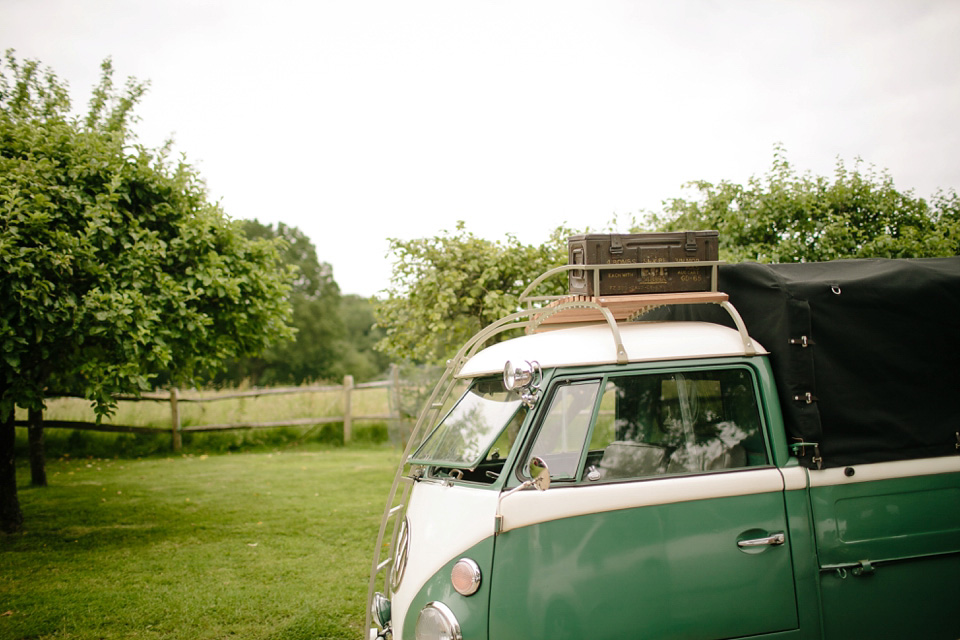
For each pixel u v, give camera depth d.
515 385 3.42
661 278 3.78
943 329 3.91
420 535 3.62
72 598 5.66
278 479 11.16
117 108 10.69
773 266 4.05
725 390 3.73
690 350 3.70
